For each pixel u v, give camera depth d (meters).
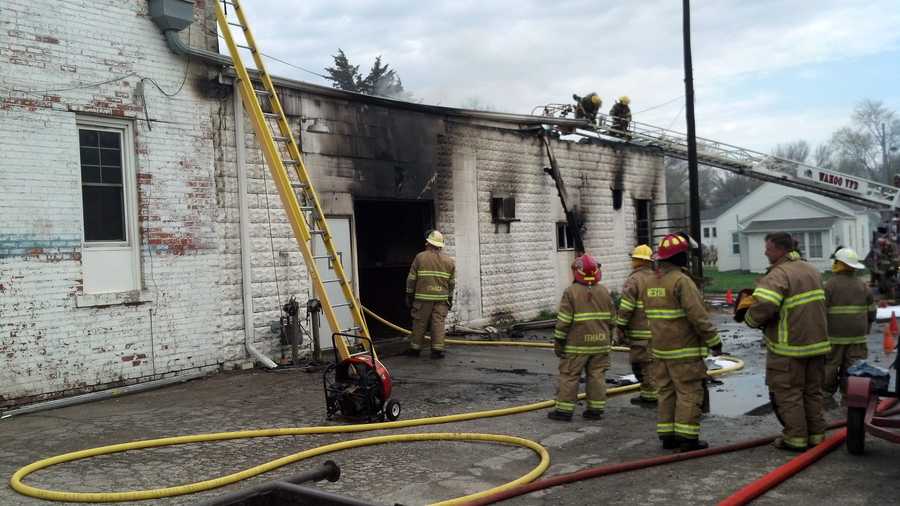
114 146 9.88
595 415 7.87
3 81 8.69
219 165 10.93
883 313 18.02
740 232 51.56
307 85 12.05
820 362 6.37
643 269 8.66
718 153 22.11
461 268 15.33
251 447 6.64
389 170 13.69
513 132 16.84
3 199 8.66
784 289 6.23
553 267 18.02
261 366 11.16
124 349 9.66
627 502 5.11
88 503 5.05
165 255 10.18
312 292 12.12
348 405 7.59
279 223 11.67
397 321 15.15
